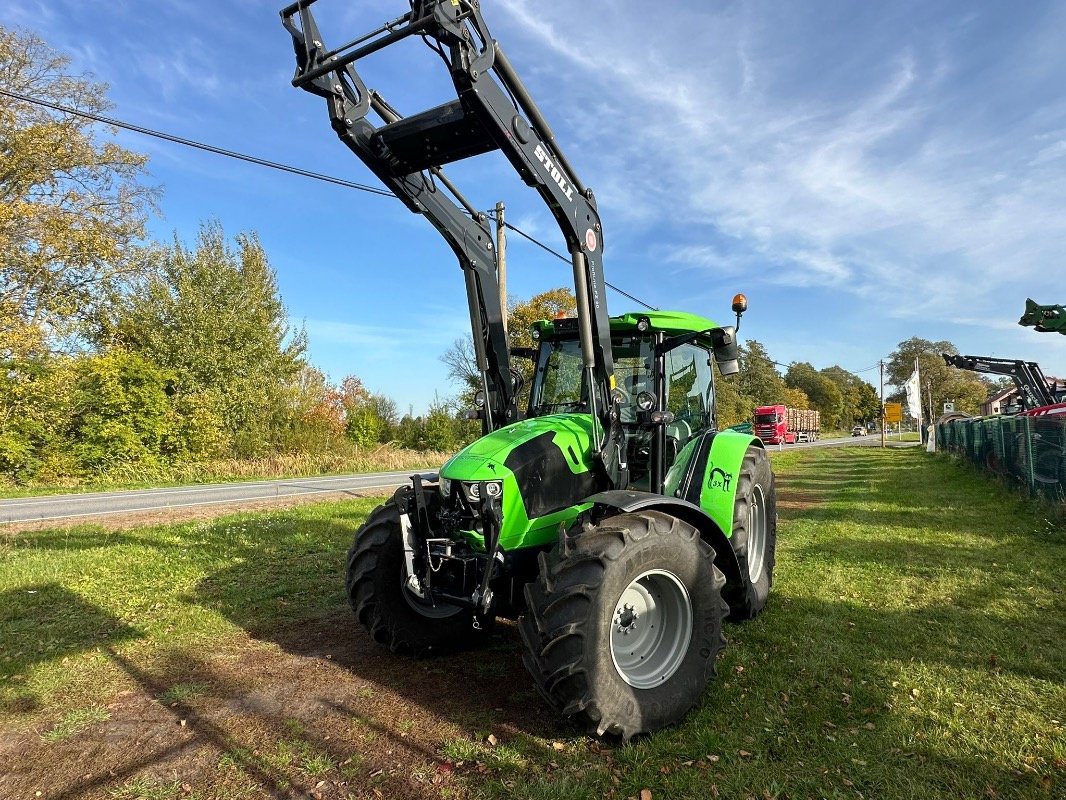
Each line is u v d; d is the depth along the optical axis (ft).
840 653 13.83
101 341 75.25
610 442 13.25
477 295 15.28
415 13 9.66
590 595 9.99
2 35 64.03
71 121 68.03
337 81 11.89
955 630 15.29
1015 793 8.90
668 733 10.58
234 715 11.41
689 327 16.08
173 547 25.22
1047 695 11.82
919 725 10.73
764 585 17.30
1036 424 36.04
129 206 74.13
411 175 13.48
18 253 63.57
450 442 98.63
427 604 14.35
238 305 80.53
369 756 10.00
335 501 41.32
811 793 8.93
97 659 13.91
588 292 12.76
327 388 105.91
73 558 22.59
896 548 24.76
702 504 15.23
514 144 10.84
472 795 8.99
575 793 8.92
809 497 43.42
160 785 9.26
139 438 63.10
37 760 9.96
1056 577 19.93
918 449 111.75
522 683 12.78
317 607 17.80
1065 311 54.13
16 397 57.31
